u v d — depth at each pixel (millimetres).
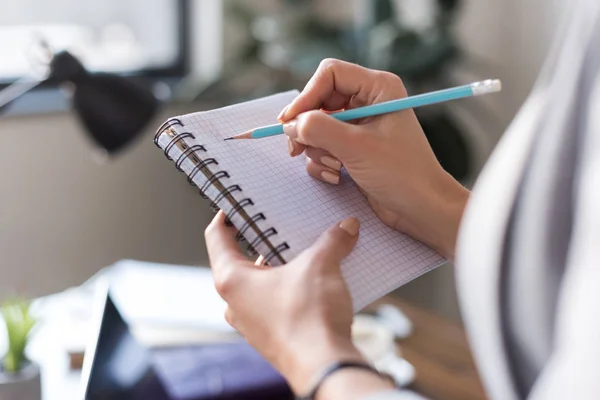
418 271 625
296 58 1952
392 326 1268
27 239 1956
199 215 2240
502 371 341
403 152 646
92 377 772
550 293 323
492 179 349
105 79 1307
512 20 2037
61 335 1162
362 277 585
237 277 558
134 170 2100
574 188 318
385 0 2012
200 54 2266
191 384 962
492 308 337
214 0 2186
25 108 1896
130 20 2223
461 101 2018
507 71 2070
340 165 654
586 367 277
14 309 977
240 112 700
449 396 1068
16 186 1913
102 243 2086
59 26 2104
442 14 1932
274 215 605
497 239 334
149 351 1060
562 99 327
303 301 512
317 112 633
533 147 336
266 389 959
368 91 688
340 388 453
